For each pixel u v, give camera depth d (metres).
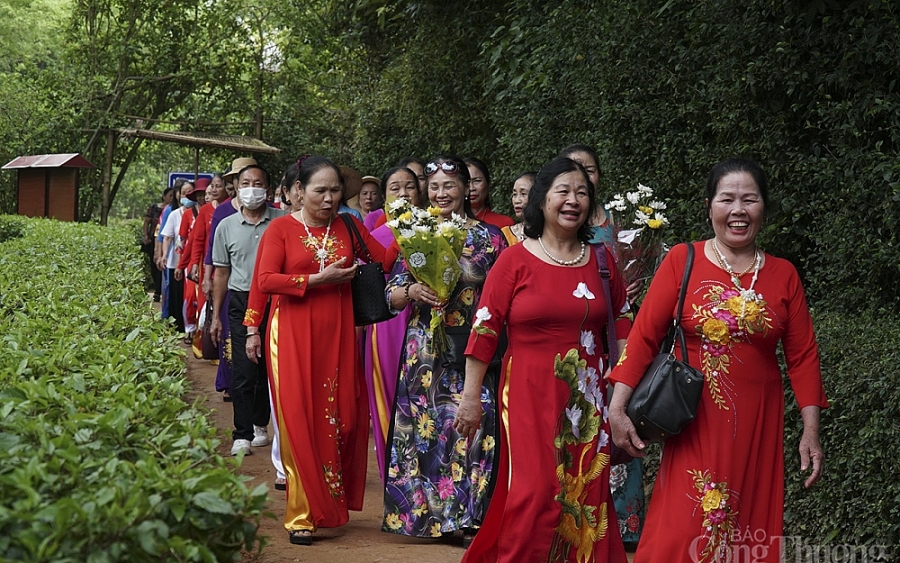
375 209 8.84
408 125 14.66
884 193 5.70
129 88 26.42
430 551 5.62
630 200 5.66
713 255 4.12
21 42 32.16
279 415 5.80
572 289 4.49
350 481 6.07
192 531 2.71
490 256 5.88
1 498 2.56
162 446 3.12
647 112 7.57
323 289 5.89
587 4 8.62
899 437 4.59
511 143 10.01
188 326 12.71
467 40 12.75
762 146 6.49
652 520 4.13
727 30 6.60
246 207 7.88
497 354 5.79
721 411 4.01
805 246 6.66
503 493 4.61
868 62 5.97
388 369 6.57
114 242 13.31
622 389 4.12
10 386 3.56
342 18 16.06
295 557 5.45
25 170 23.11
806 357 4.10
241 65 25.55
